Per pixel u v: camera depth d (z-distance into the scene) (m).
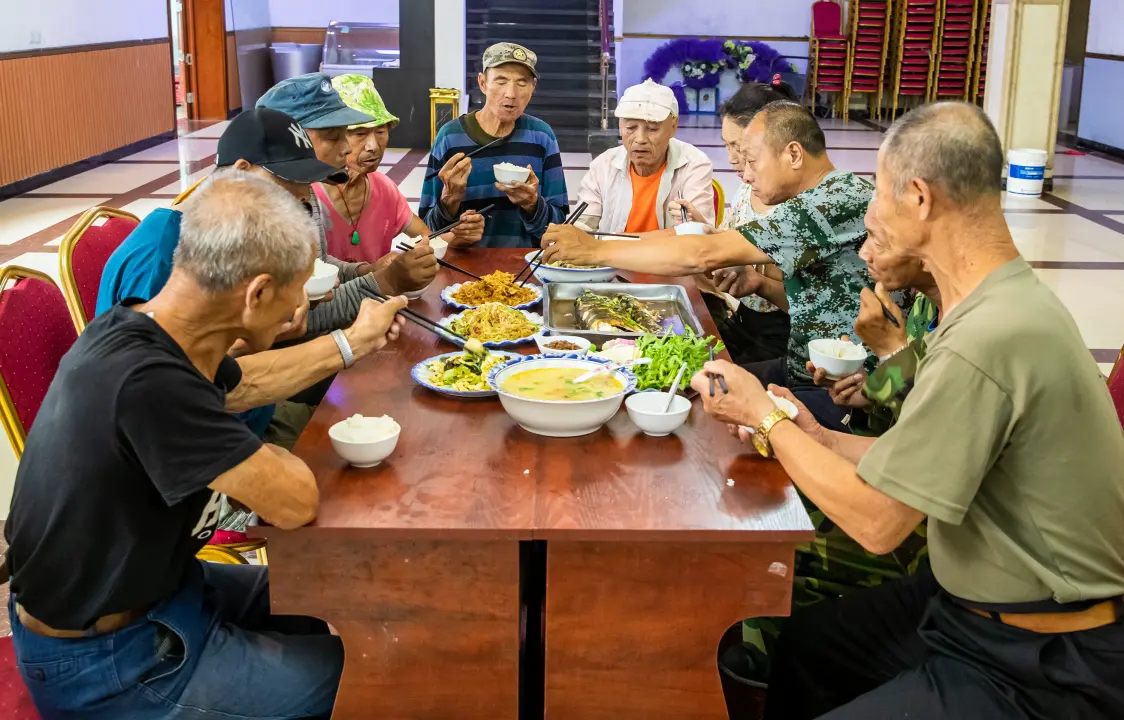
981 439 1.56
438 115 10.30
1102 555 1.64
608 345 2.41
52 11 8.76
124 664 1.70
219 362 1.73
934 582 1.98
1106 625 1.66
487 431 2.01
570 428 1.94
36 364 2.14
